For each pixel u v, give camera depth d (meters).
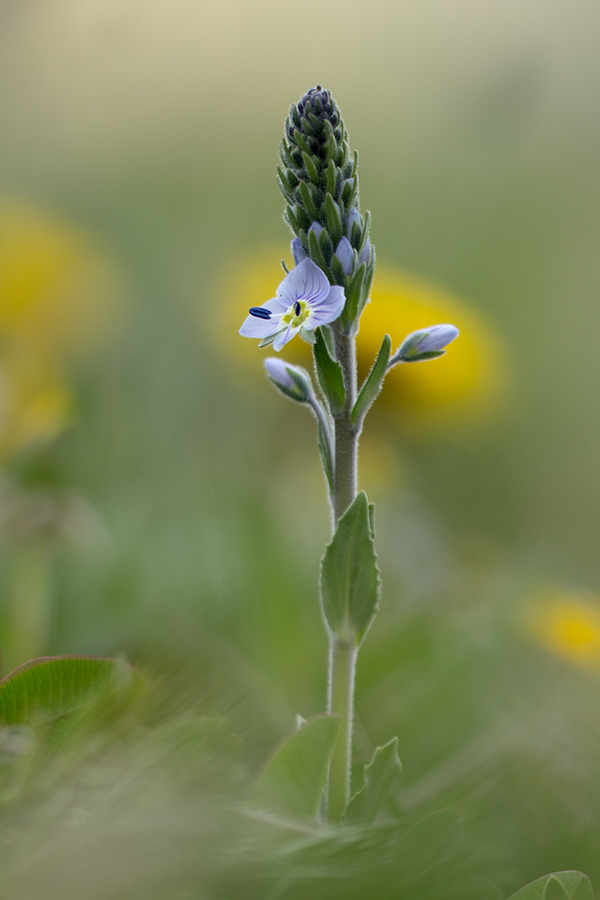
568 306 0.88
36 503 0.45
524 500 0.71
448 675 0.44
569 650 0.45
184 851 0.37
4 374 0.54
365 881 0.38
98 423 0.62
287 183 0.40
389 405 0.69
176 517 0.51
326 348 0.40
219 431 0.69
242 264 0.77
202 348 0.72
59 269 0.69
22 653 0.45
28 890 0.37
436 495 0.71
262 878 0.37
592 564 0.61
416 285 0.73
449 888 0.38
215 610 0.47
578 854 0.40
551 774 0.41
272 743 0.42
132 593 0.46
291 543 0.52
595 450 0.74
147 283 0.78
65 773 0.38
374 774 0.39
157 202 0.93
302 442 0.69
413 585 0.49
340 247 0.40
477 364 0.71
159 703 0.39
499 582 0.49
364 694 0.45
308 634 0.47
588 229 0.94
